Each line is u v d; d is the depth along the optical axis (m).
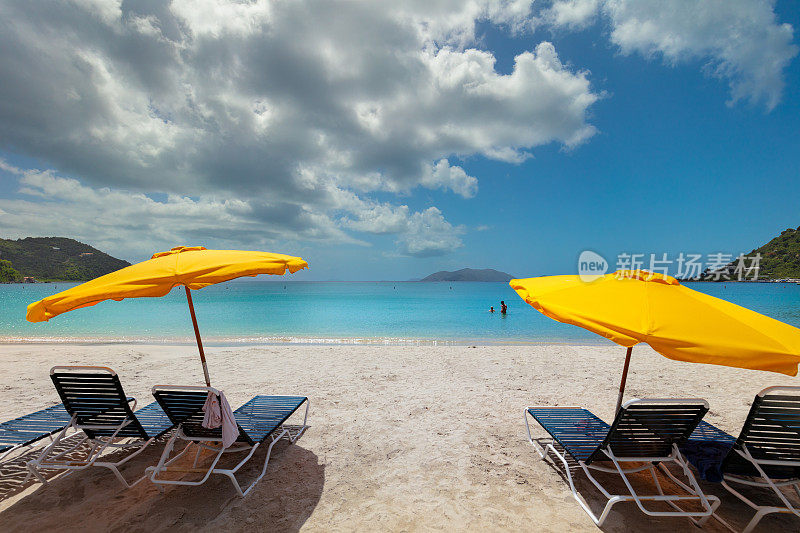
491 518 3.03
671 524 2.94
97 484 3.47
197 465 3.82
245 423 3.97
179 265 2.90
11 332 16.44
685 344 2.26
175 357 9.33
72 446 4.13
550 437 4.57
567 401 5.95
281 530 2.86
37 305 2.74
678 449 3.14
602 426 3.86
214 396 3.20
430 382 7.00
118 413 3.46
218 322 21.20
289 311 29.27
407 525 2.94
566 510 3.14
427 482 3.57
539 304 2.92
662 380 7.26
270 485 3.49
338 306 35.22
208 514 3.05
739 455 2.90
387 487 3.48
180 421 3.43
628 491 3.40
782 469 2.98
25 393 6.35
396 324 20.39
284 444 4.38
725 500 3.27
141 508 3.12
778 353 2.16
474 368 8.10
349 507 3.17
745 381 7.22
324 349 10.32
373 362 8.67
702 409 2.89
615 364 8.54
